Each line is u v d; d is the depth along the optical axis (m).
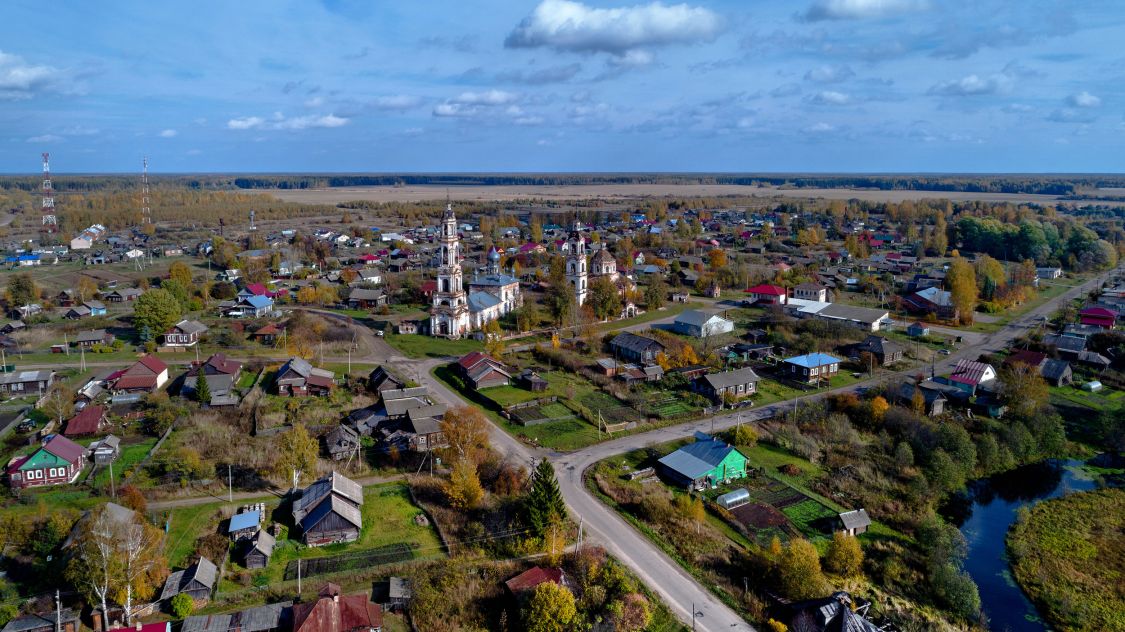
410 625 58.31
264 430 93.25
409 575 64.06
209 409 101.12
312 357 127.25
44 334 138.75
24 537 64.50
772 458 91.62
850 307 162.12
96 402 101.75
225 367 112.31
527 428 98.62
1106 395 116.19
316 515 69.31
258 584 62.09
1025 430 96.19
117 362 123.06
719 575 66.06
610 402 109.19
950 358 133.50
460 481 75.25
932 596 66.31
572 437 95.75
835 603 58.69
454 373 121.62
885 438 96.19
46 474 77.94
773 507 79.06
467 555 67.19
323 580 63.03
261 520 71.38
